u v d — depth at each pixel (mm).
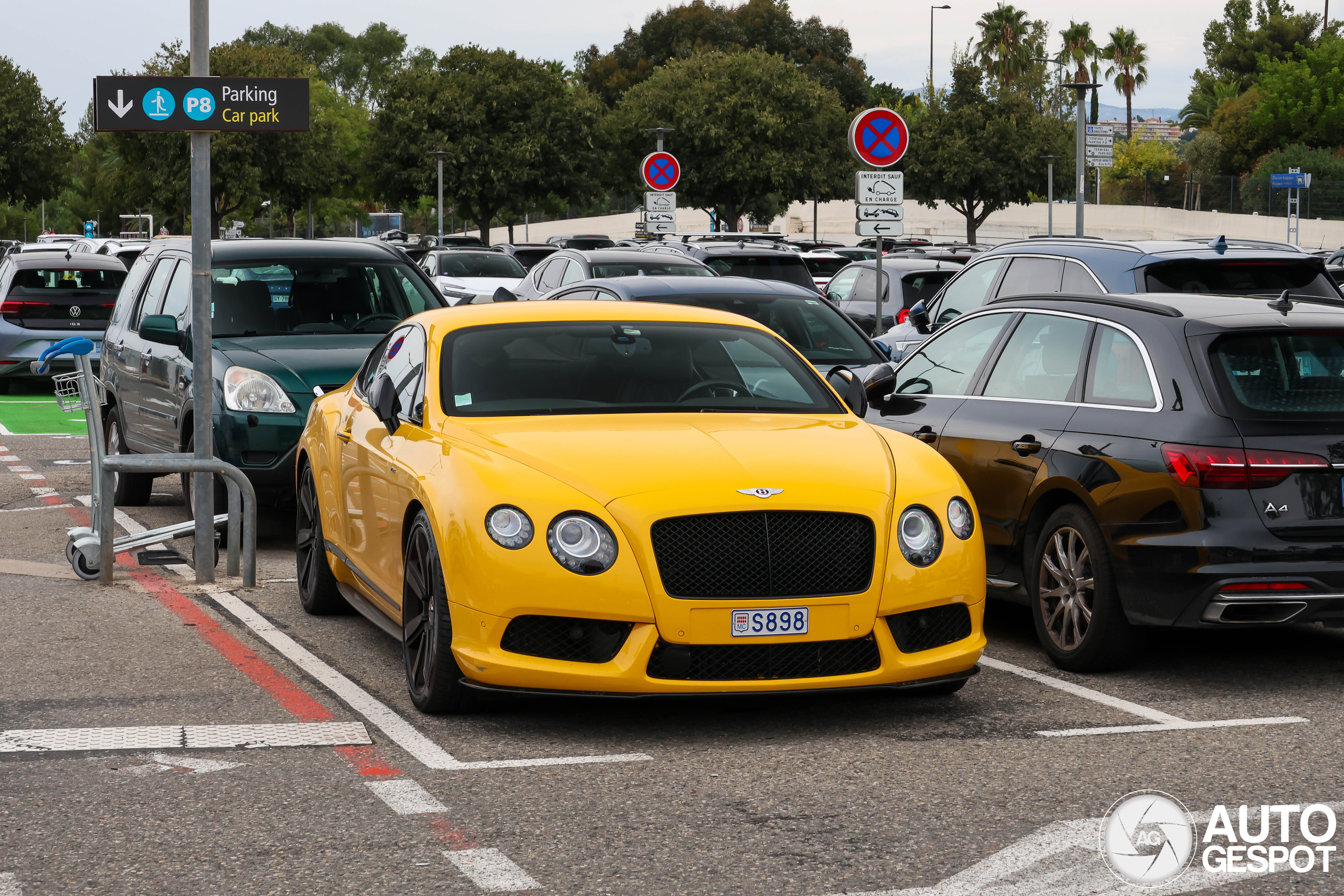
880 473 5773
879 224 14969
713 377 6727
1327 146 82188
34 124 65125
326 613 7820
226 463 8516
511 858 4297
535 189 57625
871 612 5496
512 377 6570
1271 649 7184
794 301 11836
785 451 5840
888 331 15703
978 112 61938
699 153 54312
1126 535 6328
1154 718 5895
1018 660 6965
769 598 5402
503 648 5449
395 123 56156
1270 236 62219
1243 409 6168
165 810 4719
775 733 5676
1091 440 6602
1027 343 7367
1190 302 6781
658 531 5387
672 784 5016
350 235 96250
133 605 8016
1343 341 6434
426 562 5879
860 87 99188
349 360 9953
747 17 100062
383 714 5910
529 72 57156
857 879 4137
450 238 45750
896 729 5734
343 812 4707
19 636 7230
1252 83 106062
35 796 4859
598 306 7203
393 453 6434
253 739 5535
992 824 4602
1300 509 6082
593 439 5891
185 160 57969
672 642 5348
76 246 36219
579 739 5578
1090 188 73062
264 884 4102
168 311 11000
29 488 12352
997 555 7215
